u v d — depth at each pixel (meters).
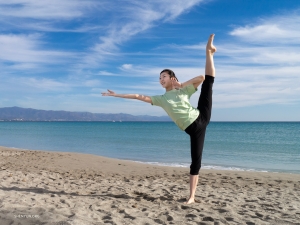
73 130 59.59
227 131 55.66
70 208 4.25
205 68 4.47
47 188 5.91
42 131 53.44
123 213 4.18
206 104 4.42
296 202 5.39
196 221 3.91
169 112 4.36
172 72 4.61
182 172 9.90
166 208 4.54
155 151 18.89
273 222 4.00
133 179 8.05
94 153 17.80
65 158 13.41
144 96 4.41
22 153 15.33
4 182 6.29
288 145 23.84
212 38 4.36
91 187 6.32
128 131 55.16
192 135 4.52
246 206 4.94
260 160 15.06
